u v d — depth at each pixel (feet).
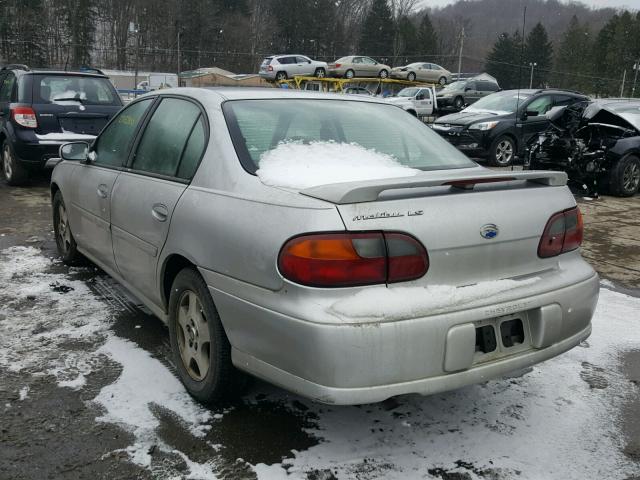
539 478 8.16
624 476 8.26
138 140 12.28
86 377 10.51
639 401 10.31
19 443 8.59
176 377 10.59
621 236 23.08
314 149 9.85
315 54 259.80
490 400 10.22
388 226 7.61
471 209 8.23
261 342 8.02
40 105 27.68
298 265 7.48
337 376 7.26
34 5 218.59
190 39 242.58
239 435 8.92
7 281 15.57
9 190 28.60
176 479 7.93
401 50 244.22
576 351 12.32
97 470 8.06
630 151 31.04
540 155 31.04
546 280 8.84
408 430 9.20
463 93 92.84
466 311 7.82
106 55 236.84
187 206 9.52
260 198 8.36
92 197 13.71
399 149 10.73
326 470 8.17
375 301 7.40
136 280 11.76
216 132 9.83
